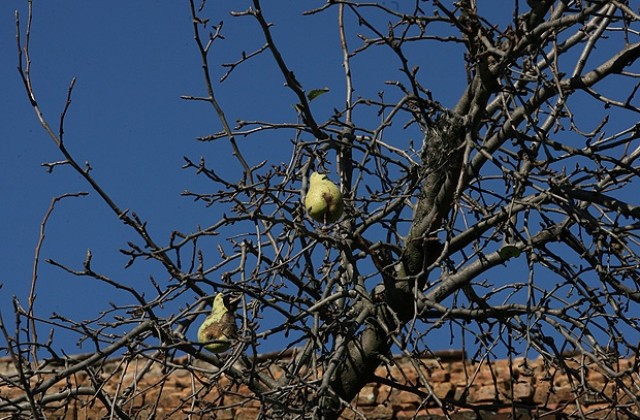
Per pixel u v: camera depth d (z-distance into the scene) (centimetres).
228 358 806
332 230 875
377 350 898
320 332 877
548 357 892
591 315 848
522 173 838
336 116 894
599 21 878
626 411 857
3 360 1224
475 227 882
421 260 887
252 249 862
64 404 853
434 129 857
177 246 816
